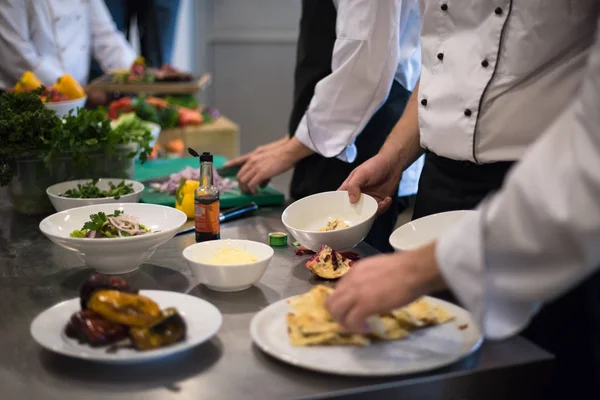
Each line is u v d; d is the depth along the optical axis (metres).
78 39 3.41
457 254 0.86
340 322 0.95
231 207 1.84
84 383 0.93
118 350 0.97
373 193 1.60
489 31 1.26
